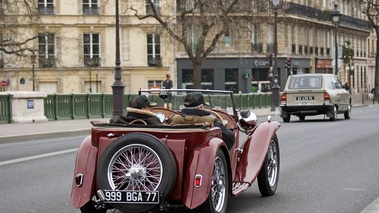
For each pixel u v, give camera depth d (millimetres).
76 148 19000
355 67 92188
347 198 10242
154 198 7512
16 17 46125
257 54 66875
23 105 30359
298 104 29766
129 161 7660
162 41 62750
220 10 44719
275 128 10180
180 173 7676
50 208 9734
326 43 81312
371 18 73625
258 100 49719
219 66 65312
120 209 7672
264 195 10508
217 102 10344
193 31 48562
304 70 74188
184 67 64375
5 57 55500
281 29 67625
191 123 8750
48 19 60031
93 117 34750
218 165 8227
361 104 61812
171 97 10219
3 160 16234
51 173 13617
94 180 7863
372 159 15125
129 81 62469
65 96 32906
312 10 74625
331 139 20203
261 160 9695
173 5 62875
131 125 7957
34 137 23438
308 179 12242
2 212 9484
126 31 62219
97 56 61625
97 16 61281
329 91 29609
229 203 9984
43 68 59125
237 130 9867
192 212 8867
